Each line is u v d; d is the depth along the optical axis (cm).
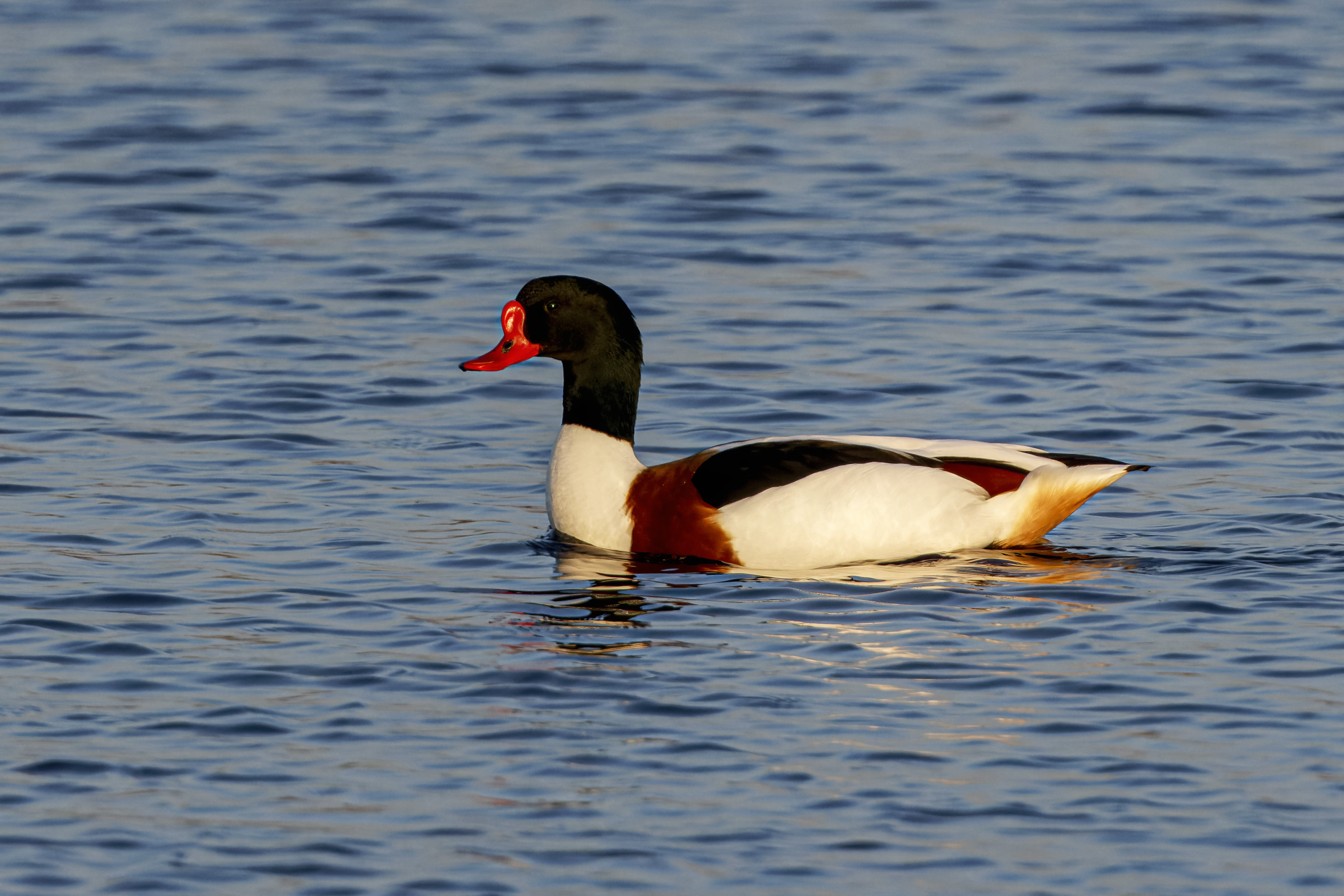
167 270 2048
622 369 1373
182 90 2809
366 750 977
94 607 1182
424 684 1062
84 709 1023
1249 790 930
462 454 1551
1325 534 1331
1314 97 2770
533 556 1316
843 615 1180
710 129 2625
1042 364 1748
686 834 889
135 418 1605
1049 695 1045
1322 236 2155
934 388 1695
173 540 1321
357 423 1617
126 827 893
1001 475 1306
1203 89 2819
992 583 1238
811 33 3200
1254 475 1473
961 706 1030
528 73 2927
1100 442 1562
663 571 1284
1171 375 1720
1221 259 2072
